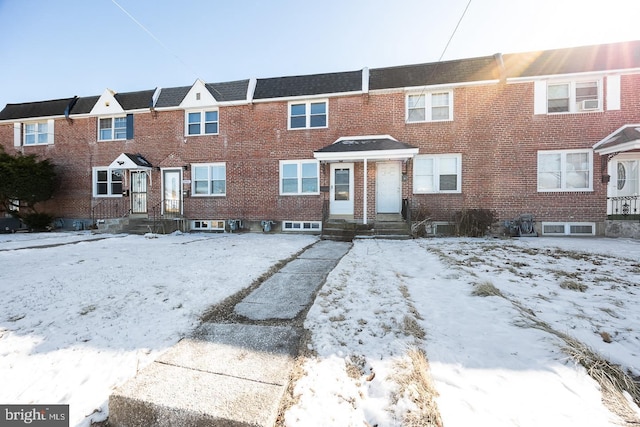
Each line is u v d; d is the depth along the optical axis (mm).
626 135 9805
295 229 12820
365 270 5480
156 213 13930
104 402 2184
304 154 12812
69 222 14969
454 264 5828
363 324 3193
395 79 12273
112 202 14578
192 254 7254
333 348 2709
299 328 3248
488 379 2295
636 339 2855
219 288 4484
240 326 3297
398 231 10398
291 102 12961
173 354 2684
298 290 4559
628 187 11000
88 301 3945
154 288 4465
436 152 11781
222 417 1880
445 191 11719
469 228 10844
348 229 10656
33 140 15625
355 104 12406
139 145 14328
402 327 3090
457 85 11461
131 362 2604
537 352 2607
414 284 4668
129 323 3320
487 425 1861
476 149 11508
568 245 8422
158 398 2039
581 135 10867
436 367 2459
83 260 6516
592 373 2322
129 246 8758
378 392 2148
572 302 3803
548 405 2020
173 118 14016
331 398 2090
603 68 10672
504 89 11359
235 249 8047
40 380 2385
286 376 2340
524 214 11078
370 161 12133
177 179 14008
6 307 3746
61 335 3057
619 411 1979
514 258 6504
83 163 14922
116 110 14430
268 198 13102
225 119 13539
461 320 3303
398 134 12055
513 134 11297
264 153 13164
